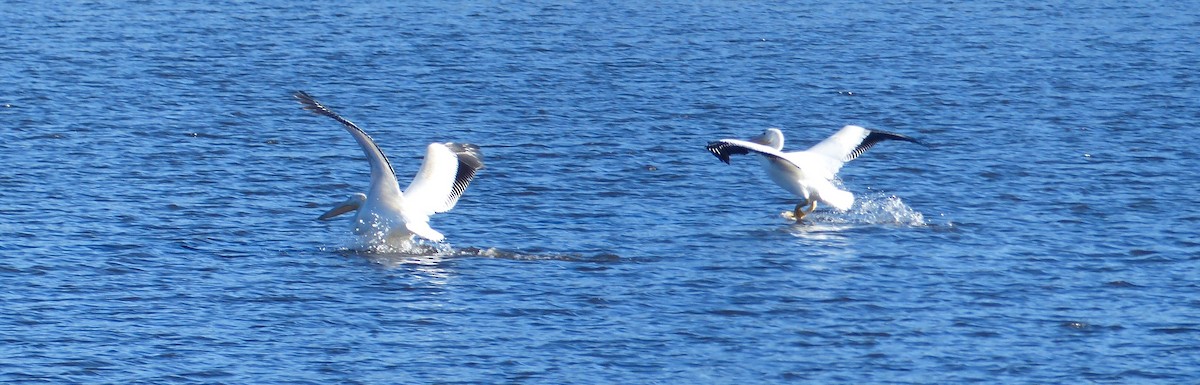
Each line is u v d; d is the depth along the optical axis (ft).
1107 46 131.34
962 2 168.76
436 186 55.47
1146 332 47.11
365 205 55.36
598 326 47.42
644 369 43.42
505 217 63.57
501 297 50.37
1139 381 42.63
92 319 47.14
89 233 58.49
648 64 118.01
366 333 46.34
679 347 45.39
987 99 101.19
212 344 44.98
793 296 50.96
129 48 120.98
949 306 49.88
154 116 88.84
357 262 54.85
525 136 84.94
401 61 117.70
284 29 136.46
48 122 85.15
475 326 47.21
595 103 98.37
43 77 103.81
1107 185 70.95
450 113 93.71
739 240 59.62
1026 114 94.43
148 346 44.65
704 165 76.28
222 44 125.39
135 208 63.52
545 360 44.06
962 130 88.63
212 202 65.46
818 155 64.03
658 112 95.45
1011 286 52.39
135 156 75.56
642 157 78.33
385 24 141.49
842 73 114.32
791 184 63.36
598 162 76.69
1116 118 92.12
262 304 49.21
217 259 55.11
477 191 68.80
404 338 45.91
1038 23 149.69
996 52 127.03
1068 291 51.78
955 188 70.64
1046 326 47.70
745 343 45.88
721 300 50.42
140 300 49.39
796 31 141.18
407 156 79.97
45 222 60.08
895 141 84.17
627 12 156.25
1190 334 46.88
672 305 49.80
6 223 59.52
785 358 44.52
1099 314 49.06
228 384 41.63
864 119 94.58
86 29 132.46
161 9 149.69
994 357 44.68
